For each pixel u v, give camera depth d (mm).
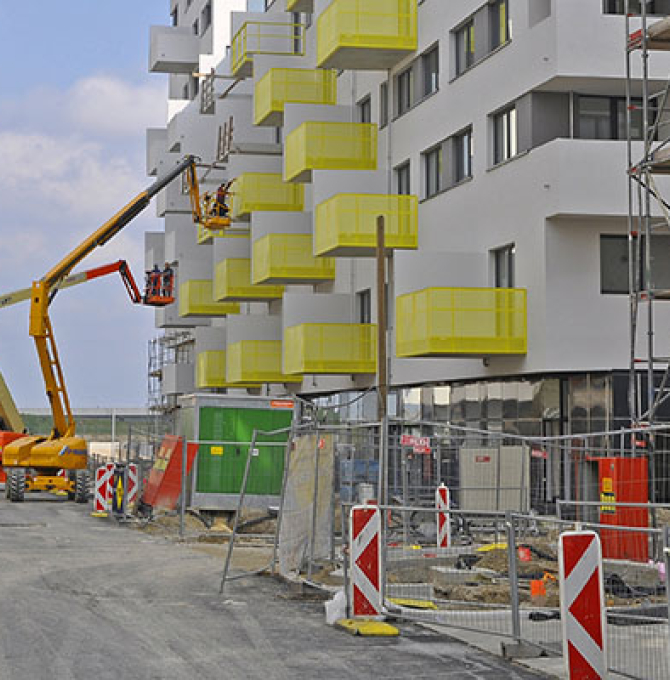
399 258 31953
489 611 13484
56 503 37969
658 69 28328
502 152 31469
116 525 28219
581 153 28156
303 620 13469
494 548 19438
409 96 37688
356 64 38375
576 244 28906
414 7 36531
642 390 27828
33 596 15484
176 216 60688
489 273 31797
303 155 40156
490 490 23328
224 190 47688
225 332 55906
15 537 24516
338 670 10555
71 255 38875
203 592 15945
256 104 46875
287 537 16750
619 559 18906
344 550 13742
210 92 56156
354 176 38406
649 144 24391
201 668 10625
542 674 10383
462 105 33281
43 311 38688
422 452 22734
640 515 20406
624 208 28125
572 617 9664
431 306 29547
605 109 29766
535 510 24016
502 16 31547
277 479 29344
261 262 44594
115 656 11180
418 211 36281
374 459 22578
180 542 23984
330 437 17578
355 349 39750
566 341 28734
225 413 29266
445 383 34250
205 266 57781
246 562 19906
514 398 30781
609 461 20719
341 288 43094
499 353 29578
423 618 13094
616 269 29141
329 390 44125
